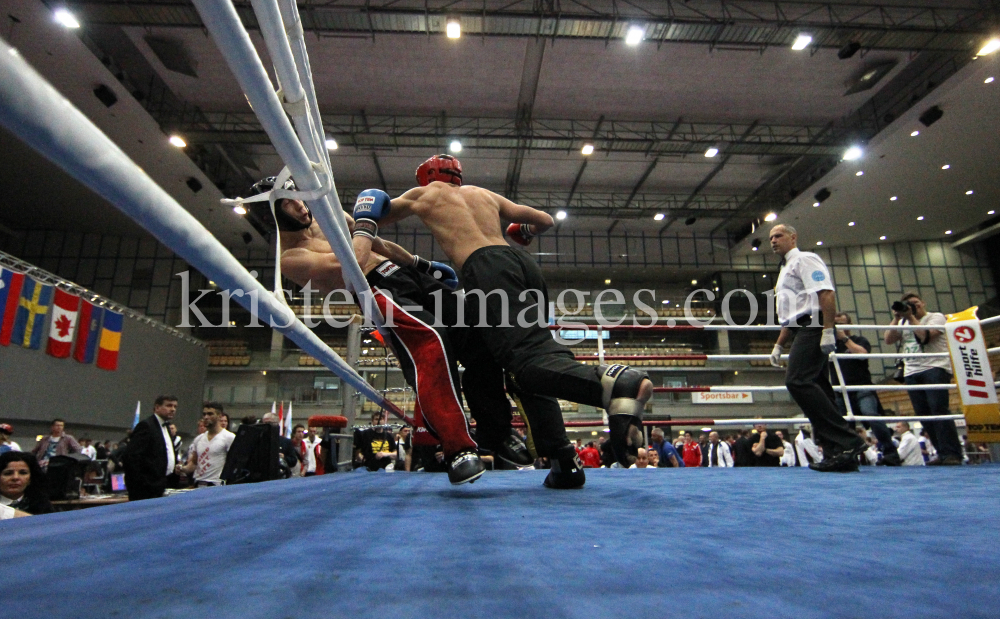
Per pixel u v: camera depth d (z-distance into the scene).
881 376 18.62
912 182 14.77
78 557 0.70
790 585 0.56
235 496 1.64
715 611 0.47
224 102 12.52
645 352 20.28
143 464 3.51
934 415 3.89
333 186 1.07
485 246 1.76
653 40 9.90
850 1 10.01
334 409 18.02
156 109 11.94
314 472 7.35
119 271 18.16
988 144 12.99
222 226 16.59
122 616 0.45
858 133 13.39
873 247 19.67
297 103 0.84
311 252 1.88
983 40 9.84
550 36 9.60
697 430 18.69
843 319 4.63
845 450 2.61
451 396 1.60
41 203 16.09
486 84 12.02
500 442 2.18
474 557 0.69
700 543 0.80
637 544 0.79
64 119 0.42
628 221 18.70
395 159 14.79
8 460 2.69
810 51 11.02
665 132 13.89
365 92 12.30
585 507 1.29
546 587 0.55
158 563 0.66
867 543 0.80
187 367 16.38
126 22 9.28
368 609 0.47
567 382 1.47
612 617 0.45
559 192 16.89
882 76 11.70
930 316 4.12
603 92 12.36
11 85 0.37
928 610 0.47
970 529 0.94
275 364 18.72
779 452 6.88
